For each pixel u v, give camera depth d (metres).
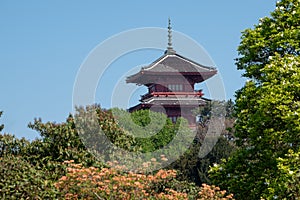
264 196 19.72
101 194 18.48
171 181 21.75
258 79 22.44
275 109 19.92
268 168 21.22
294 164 19.05
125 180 18.97
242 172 21.97
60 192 17.91
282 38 21.45
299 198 19.17
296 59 20.56
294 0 22.44
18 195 16.14
